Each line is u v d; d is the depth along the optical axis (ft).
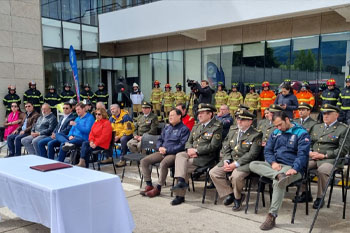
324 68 33.32
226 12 33.63
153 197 15.07
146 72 51.72
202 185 17.15
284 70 36.37
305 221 11.98
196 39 44.19
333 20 32.32
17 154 23.38
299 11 28.68
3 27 34.68
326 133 14.46
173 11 38.47
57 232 8.47
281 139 12.82
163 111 41.93
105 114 18.94
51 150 19.89
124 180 18.07
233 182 12.92
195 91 24.32
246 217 12.46
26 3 36.47
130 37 43.78
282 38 36.22
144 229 11.37
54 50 41.42
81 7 44.93
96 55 47.42
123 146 21.47
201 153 14.42
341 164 13.51
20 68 36.32
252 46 38.88
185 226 11.63
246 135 13.75
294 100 22.71
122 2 46.73
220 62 42.14
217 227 11.52
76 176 10.05
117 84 53.98
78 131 19.63
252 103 33.40
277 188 11.45
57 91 41.81
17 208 10.45
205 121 14.94
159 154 15.88
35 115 23.82
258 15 31.30
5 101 34.50
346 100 25.89
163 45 48.55
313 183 17.34
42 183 9.16
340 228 11.31
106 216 9.67
